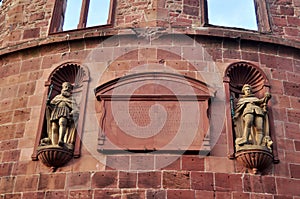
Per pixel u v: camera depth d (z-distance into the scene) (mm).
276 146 13859
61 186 13070
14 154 14023
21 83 15602
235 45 15711
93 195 12805
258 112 13836
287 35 17094
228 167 13258
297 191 13203
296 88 15273
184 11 16938
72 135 13844
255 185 13039
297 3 18078
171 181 12906
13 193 13258
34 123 14500
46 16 17703
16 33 17453
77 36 15828
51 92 15016
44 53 16047
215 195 12781
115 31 15766
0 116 15062
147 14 16781
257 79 15352
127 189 12812
